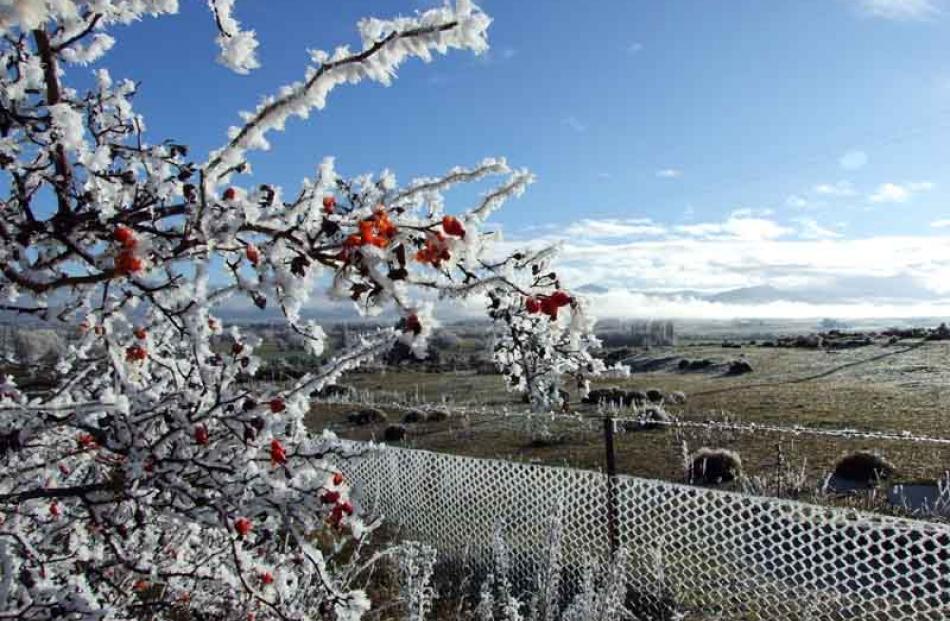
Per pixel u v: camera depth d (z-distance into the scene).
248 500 1.94
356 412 17.44
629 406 16.98
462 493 5.67
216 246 1.46
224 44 1.22
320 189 1.48
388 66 1.23
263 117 1.29
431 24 1.17
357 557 3.89
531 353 2.11
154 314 2.04
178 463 1.90
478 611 4.02
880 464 8.30
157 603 2.49
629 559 4.62
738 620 4.14
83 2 1.33
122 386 1.84
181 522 2.22
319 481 2.05
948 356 27.44
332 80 1.25
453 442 12.90
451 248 1.27
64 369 2.24
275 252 1.38
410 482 6.05
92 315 1.66
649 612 4.31
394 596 4.35
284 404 1.93
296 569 2.58
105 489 1.90
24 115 1.54
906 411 14.37
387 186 1.71
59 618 1.76
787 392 18.97
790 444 10.82
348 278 1.27
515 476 5.34
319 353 1.93
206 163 1.36
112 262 1.43
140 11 1.38
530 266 1.57
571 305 1.41
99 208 1.57
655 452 10.89
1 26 0.93
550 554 4.25
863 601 3.73
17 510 2.02
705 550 4.41
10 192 1.61
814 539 3.91
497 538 4.64
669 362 34.59
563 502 5.04
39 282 1.38
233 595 2.38
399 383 26.56
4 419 1.80
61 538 2.41
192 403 1.99
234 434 1.94
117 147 1.77
